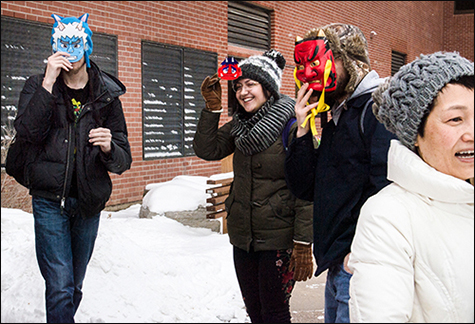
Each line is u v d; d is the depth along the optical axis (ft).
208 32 21.63
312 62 5.05
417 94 3.34
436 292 3.26
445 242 3.28
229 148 7.25
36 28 15.17
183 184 15.35
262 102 6.56
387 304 3.10
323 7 29.76
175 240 11.73
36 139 6.38
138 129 18.42
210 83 6.89
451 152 3.34
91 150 6.75
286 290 6.37
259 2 24.94
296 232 6.08
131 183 18.03
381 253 3.26
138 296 8.07
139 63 18.35
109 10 17.21
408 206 3.37
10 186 13.52
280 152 6.16
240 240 6.48
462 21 48.11
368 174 4.77
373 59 35.53
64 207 6.75
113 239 9.59
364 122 4.81
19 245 9.82
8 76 14.48
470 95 3.27
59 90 6.67
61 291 6.46
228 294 8.84
